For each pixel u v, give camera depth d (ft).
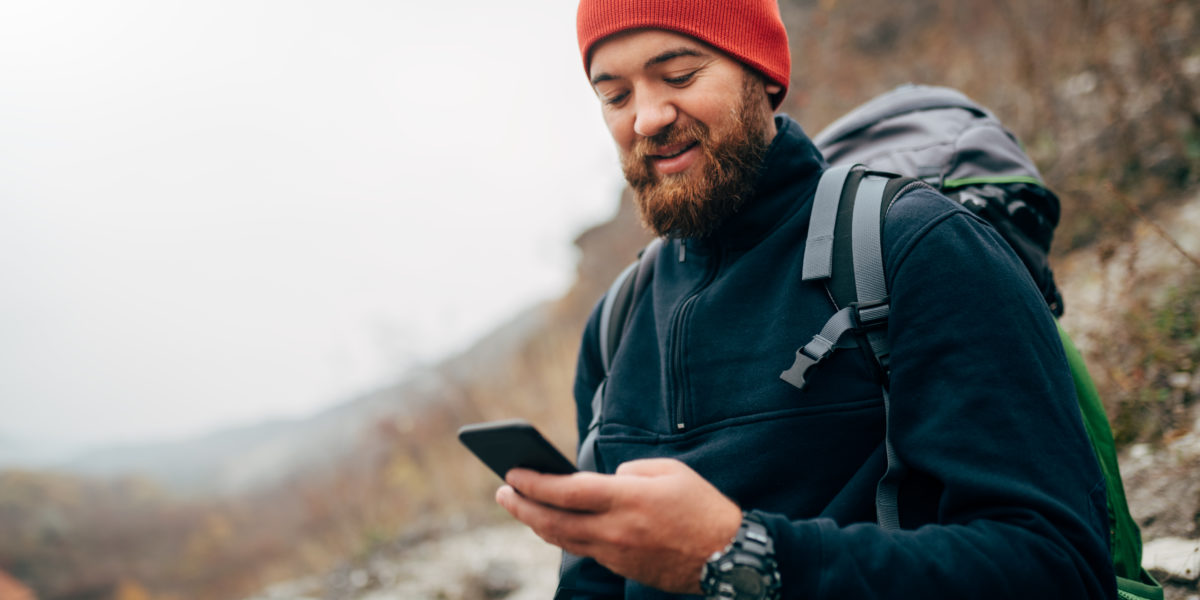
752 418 3.38
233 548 41.37
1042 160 11.46
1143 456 6.89
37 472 110.42
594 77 3.89
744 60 3.67
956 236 3.13
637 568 2.71
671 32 3.59
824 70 17.30
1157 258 8.74
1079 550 2.67
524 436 2.53
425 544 14.07
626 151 3.93
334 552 17.03
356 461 21.27
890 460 3.09
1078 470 2.82
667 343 3.81
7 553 84.69
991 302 2.97
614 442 4.01
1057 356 3.05
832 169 3.76
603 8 3.69
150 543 85.30
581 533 2.70
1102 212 9.50
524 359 20.66
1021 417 2.80
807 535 2.68
